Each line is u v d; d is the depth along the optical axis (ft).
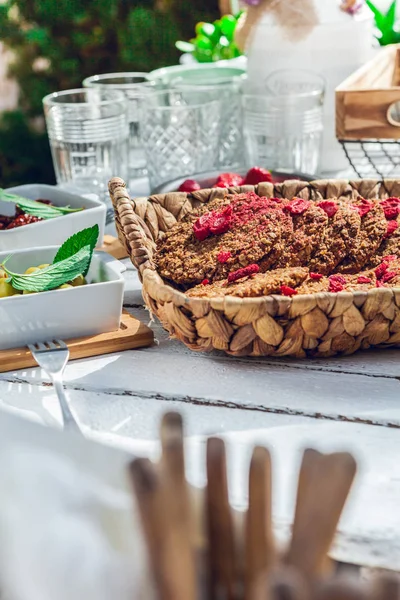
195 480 1.89
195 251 2.89
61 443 1.20
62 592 1.01
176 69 5.55
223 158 5.22
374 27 5.46
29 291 2.75
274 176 3.88
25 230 3.45
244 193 3.19
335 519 1.03
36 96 12.64
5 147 12.65
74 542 1.04
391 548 1.73
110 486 1.11
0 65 12.51
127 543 1.03
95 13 12.46
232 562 1.12
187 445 2.11
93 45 12.61
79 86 12.76
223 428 2.20
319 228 2.81
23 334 2.68
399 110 4.74
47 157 12.81
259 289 2.53
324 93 4.65
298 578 0.86
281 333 2.42
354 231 2.81
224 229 2.92
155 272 2.70
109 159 4.58
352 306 2.38
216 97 4.99
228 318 2.39
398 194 3.19
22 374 2.60
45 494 1.11
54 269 2.78
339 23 4.63
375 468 1.98
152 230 3.10
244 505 1.79
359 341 2.52
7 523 1.07
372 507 1.83
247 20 4.72
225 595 1.12
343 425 2.20
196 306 2.40
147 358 2.70
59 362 2.51
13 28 12.43
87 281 2.96
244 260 2.75
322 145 4.90
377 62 4.34
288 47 4.64
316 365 2.58
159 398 2.41
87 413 2.33
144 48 12.63
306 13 4.58
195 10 12.43
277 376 2.51
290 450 2.08
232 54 5.98
